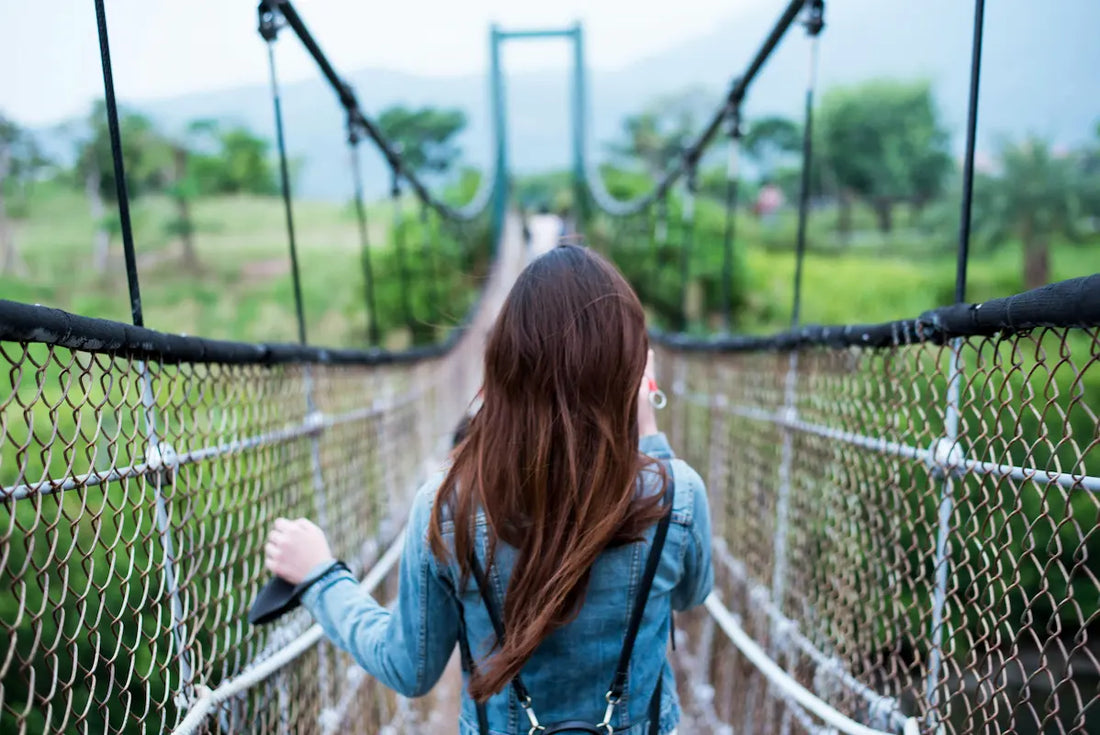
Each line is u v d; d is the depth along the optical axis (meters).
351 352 2.34
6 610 2.39
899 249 23.05
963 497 0.99
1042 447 3.72
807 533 1.71
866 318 18.80
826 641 1.54
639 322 0.85
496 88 29.52
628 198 27.50
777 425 1.98
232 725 1.14
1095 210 16.84
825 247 24.67
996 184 17.84
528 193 64.12
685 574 0.92
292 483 1.61
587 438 0.81
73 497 2.20
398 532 3.06
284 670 1.39
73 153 26.86
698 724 2.92
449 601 0.87
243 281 23.53
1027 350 3.49
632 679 0.86
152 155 31.41
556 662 0.85
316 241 27.00
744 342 2.30
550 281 0.84
